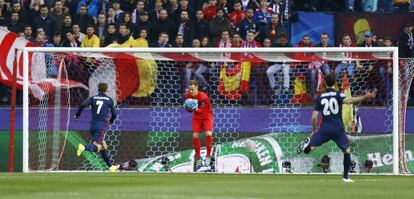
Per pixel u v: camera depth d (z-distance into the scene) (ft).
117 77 241.14
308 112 236.02
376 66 236.22
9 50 240.32
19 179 177.27
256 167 233.14
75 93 239.91
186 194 128.06
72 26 259.39
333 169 229.04
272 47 238.27
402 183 168.96
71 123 237.04
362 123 232.32
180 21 259.60
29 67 231.09
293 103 237.86
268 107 236.63
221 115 237.86
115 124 238.48
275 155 233.35
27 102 223.10
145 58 229.45
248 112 236.63
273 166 232.73
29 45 242.17
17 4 263.70
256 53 227.61
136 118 238.68
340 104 178.29
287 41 254.06
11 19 263.08
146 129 238.48
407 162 231.30
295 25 268.82
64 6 270.87
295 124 236.02
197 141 224.94
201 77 243.40
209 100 223.30
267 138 235.40
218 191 135.85
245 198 121.08
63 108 236.63
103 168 236.22
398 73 222.89
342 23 267.18
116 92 240.94
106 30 260.62
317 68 238.27
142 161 237.25
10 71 239.91
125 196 123.34
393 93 218.79
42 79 232.73
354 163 230.89
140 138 238.27
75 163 236.22
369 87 237.04
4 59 239.71
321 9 280.51
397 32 265.34
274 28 257.34
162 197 121.39
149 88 241.96
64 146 236.22
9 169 228.63
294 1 278.05
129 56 229.25
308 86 238.48
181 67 243.19
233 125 237.04
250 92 242.37
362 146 231.91
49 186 151.33
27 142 223.30
